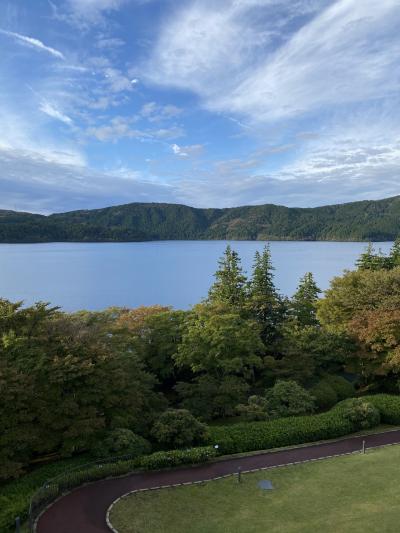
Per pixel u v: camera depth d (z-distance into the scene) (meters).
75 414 19.53
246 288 44.12
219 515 15.29
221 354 29.00
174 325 34.03
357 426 24.38
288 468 19.34
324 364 34.12
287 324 37.53
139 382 24.52
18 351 20.66
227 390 26.97
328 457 20.61
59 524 14.74
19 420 18.45
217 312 32.34
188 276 104.75
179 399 31.88
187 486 17.58
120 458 19.17
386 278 34.69
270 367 32.66
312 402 26.59
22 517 14.78
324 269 109.81
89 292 82.81
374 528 13.88
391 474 18.05
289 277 98.31
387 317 30.14
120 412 21.42
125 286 89.94
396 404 25.89
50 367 19.27
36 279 96.19
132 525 14.67
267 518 14.96
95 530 14.38
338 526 14.15
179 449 20.78
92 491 17.09
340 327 34.25
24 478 17.39
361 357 31.38
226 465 19.69
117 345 25.48
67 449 18.78
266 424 23.12
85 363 19.58
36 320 22.80
